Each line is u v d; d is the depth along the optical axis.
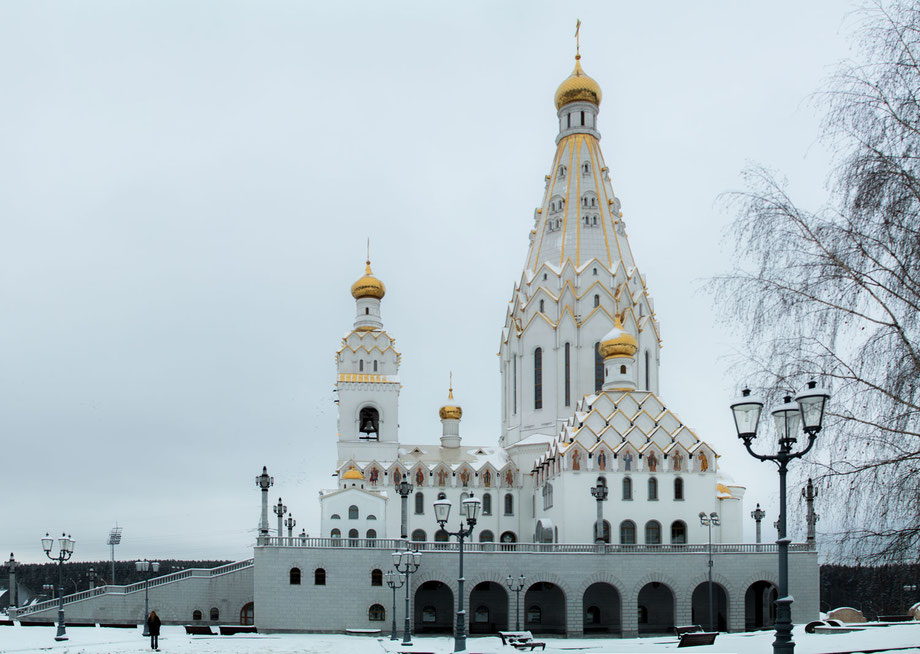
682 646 60.28
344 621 98.56
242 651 67.50
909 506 33.78
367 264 145.50
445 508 60.00
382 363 138.88
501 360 145.00
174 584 106.62
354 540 100.69
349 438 135.00
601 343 127.19
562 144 144.25
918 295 34.34
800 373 35.94
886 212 34.88
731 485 127.88
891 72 35.50
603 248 136.62
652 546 104.75
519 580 102.06
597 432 116.69
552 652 64.19
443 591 109.38
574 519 111.12
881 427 34.31
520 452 131.38
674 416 118.62
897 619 75.25
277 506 108.19
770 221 37.19
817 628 65.31
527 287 139.25
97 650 66.31
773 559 104.69
